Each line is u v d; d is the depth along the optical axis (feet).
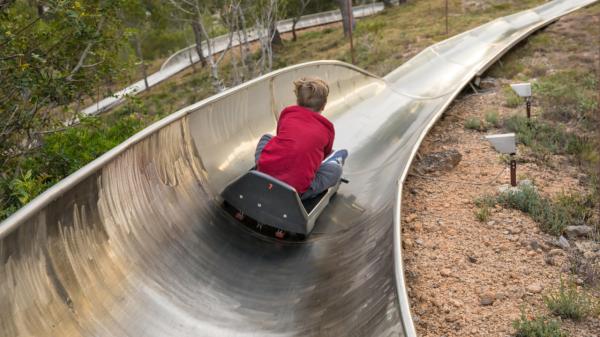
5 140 26.96
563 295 14.34
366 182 21.76
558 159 26.21
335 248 16.52
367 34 96.63
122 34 32.83
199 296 12.65
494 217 19.60
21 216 8.59
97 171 11.46
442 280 15.81
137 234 12.48
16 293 8.38
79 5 25.86
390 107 33.94
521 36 56.29
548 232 18.58
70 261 9.98
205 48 139.13
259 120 22.54
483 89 41.98
